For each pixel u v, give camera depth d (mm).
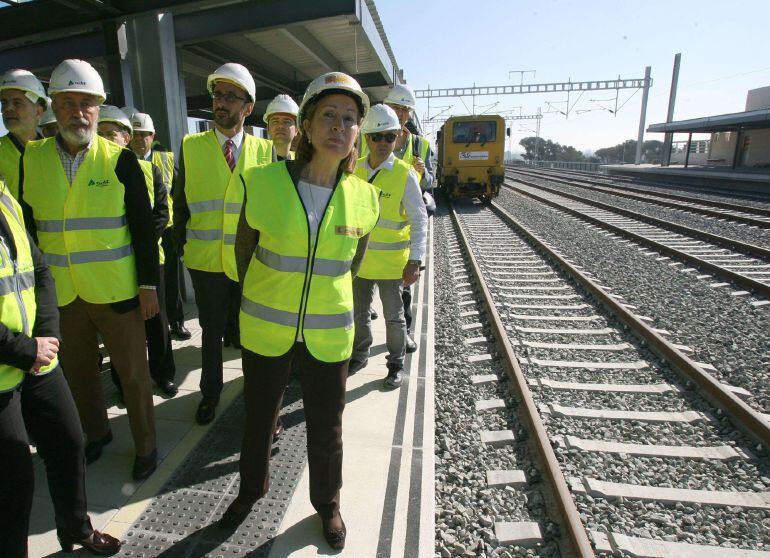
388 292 3842
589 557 2334
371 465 2994
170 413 3521
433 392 3914
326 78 1998
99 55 6613
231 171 3336
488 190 17406
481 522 2684
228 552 2324
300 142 2154
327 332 2188
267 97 13281
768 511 2785
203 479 2820
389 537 2459
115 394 3779
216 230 3287
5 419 1804
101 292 2607
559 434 3457
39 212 2600
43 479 2834
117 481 2795
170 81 5637
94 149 2621
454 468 3098
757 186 21141
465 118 16875
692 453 3240
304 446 3150
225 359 4445
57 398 2062
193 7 5168
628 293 6605
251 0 5961
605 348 4828
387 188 3666
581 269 7840
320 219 2121
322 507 2346
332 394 2258
